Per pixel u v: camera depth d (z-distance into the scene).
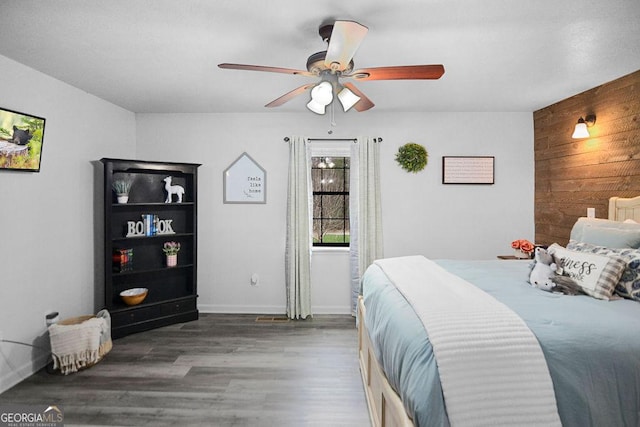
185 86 3.24
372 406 2.14
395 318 1.68
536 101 3.70
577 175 3.44
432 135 4.17
